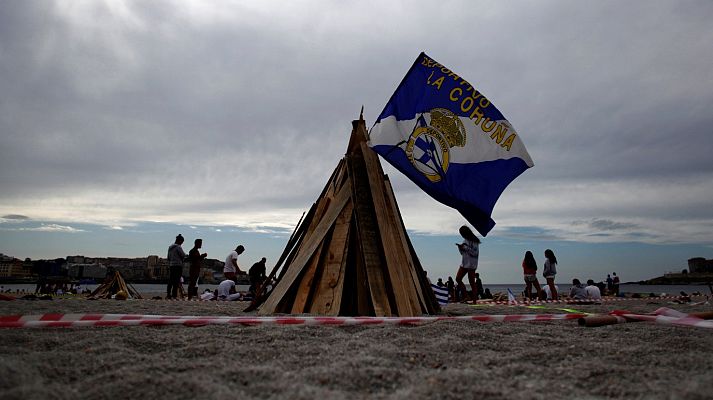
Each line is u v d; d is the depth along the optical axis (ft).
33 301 22.49
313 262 16.76
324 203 18.16
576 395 5.86
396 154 15.72
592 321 12.24
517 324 12.58
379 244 16.01
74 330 10.46
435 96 16.75
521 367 7.17
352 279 16.31
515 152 16.52
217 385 5.91
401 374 6.66
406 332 10.62
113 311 17.42
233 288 35.70
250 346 8.68
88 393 5.62
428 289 18.03
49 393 5.52
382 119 16.29
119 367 7.03
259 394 5.68
